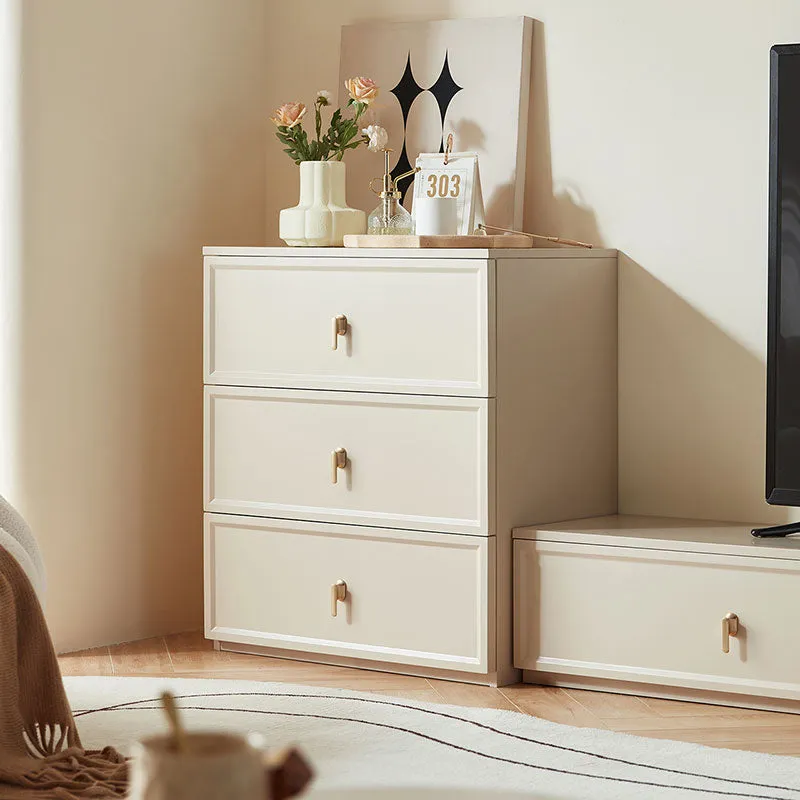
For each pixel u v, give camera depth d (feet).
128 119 12.53
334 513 11.55
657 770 8.64
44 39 11.79
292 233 12.15
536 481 11.29
